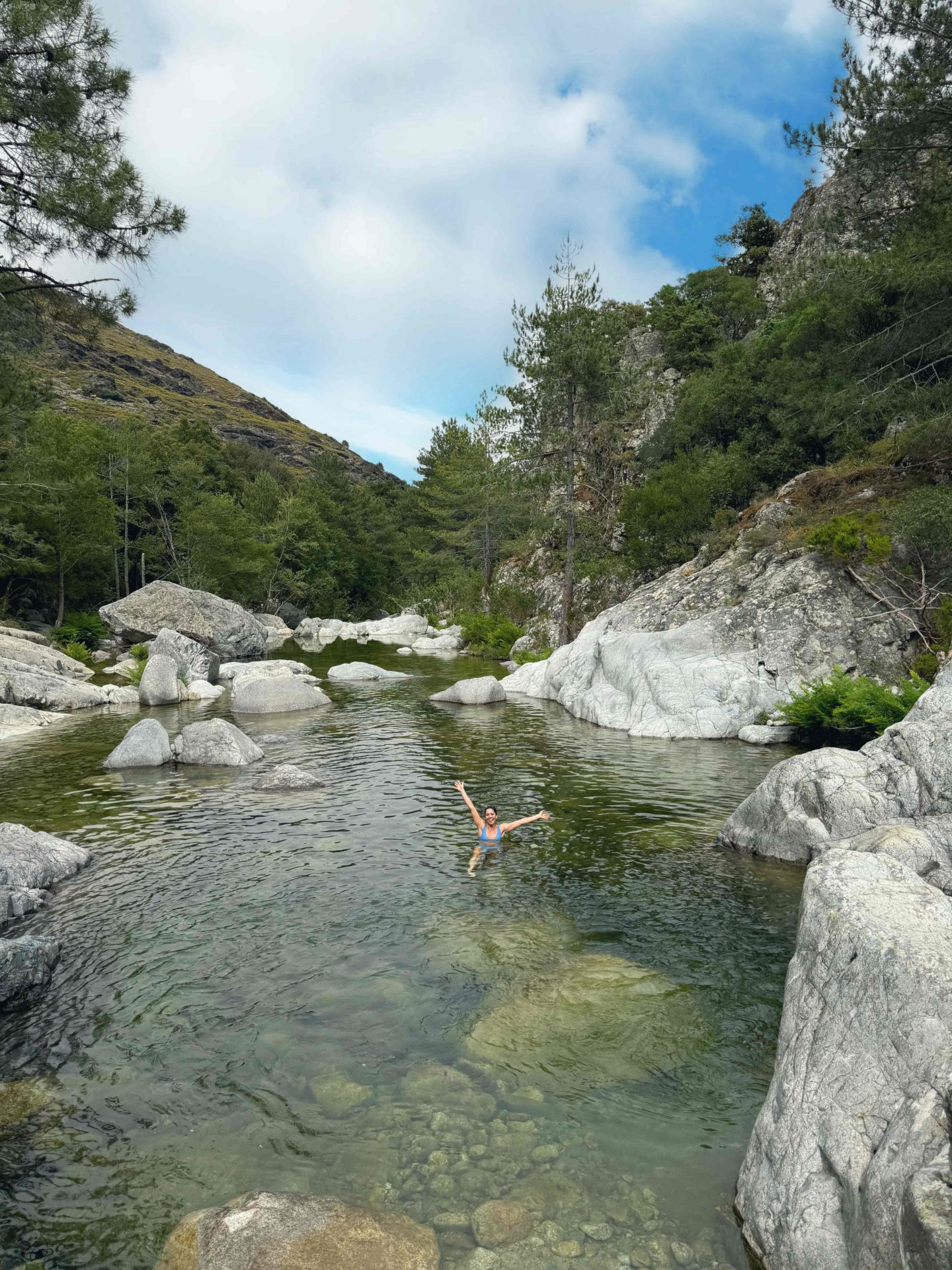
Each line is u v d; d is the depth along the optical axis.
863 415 25.08
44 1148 5.05
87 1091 5.69
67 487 40.25
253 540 72.62
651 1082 5.71
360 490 106.00
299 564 84.56
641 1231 4.24
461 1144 5.03
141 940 8.38
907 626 20.70
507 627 45.06
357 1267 3.93
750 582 25.16
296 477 117.94
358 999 7.02
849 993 4.44
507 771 16.25
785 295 50.66
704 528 34.97
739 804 13.63
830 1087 4.16
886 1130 3.63
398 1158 4.90
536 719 23.25
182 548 66.44
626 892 9.59
